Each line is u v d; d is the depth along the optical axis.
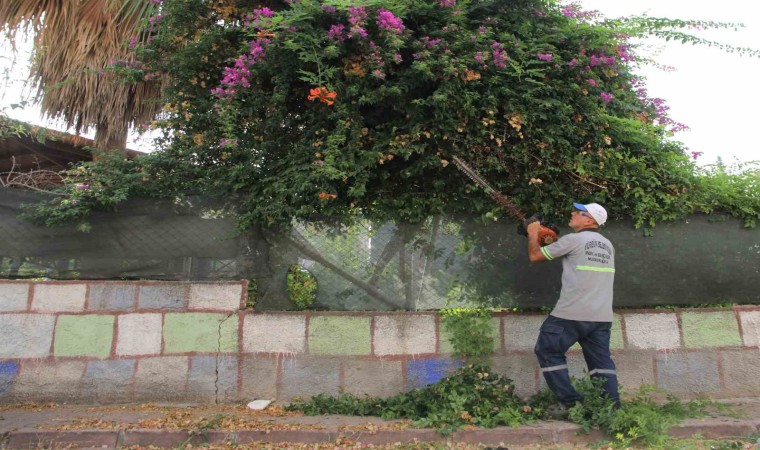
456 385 4.43
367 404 4.47
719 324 4.93
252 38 4.84
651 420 3.89
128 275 4.75
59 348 4.59
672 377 4.85
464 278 4.86
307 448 3.76
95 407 4.50
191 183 4.82
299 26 4.30
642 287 4.92
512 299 4.85
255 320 4.73
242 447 3.78
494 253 4.88
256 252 4.85
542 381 4.77
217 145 4.77
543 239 4.27
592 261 4.09
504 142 4.55
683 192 4.80
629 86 5.32
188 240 4.82
